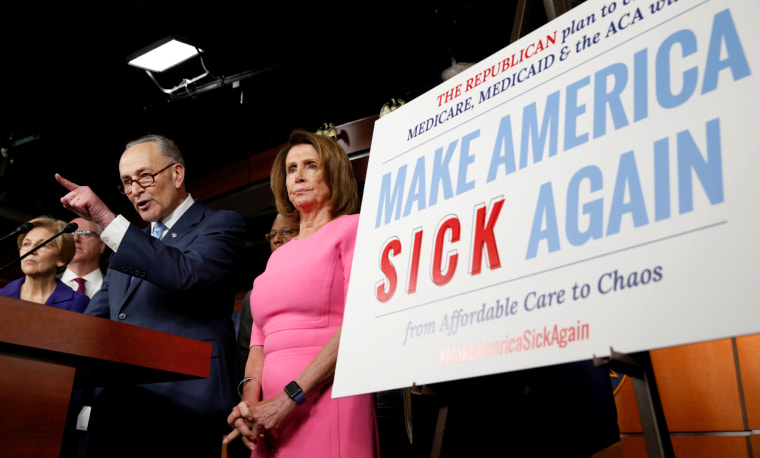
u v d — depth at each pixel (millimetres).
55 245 2719
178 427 1815
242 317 2443
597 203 833
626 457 2172
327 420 1413
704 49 797
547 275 851
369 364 1054
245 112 5320
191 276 1903
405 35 4512
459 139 1102
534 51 1035
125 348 1485
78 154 5590
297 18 4676
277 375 1491
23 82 4945
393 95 5043
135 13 4508
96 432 1818
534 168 939
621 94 871
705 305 682
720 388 2104
